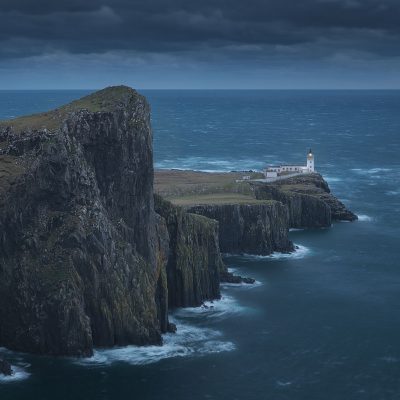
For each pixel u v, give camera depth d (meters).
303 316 166.62
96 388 127.88
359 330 158.00
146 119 162.25
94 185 151.25
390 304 175.50
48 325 140.38
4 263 146.75
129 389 127.81
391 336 154.62
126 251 151.38
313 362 140.88
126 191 157.25
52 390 126.69
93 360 138.88
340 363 140.62
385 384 131.75
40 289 141.88
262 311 169.75
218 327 159.25
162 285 159.50
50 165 148.25
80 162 150.25
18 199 149.25
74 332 139.88
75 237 144.50
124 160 156.50
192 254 174.88
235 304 174.75
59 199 148.75
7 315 144.38
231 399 124.88
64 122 154.38
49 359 138.75
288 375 134.88
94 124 154.62
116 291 146.00
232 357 142.50
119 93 162.38
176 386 129.38
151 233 161.00
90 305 144.00
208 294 178.38
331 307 173.00
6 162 157.25
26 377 131.25
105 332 144.38
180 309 171.25
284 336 154.12
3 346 144.38
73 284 141.38
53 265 143.75
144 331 146.75
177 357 141.88
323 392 128.12
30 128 161.38
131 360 139.50
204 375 134.12
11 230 147.88
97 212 148.62
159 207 175.38
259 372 135.88
